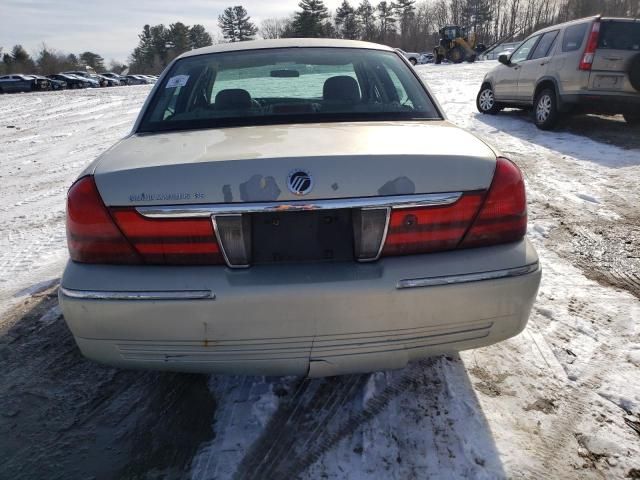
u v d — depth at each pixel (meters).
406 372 2.24
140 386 2.23
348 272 1.58
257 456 1.81
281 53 2.67
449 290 1.60
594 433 1.88
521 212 1.71
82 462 1.83
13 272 3.55
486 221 1.66
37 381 2.29
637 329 2.55
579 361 2.31
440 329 1.67
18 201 5.52
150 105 2.37
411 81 2.54
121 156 1.77
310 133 1.87
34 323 2.80
